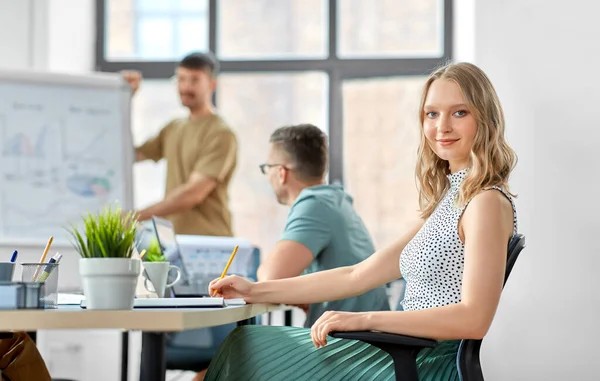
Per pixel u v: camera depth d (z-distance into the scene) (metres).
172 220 4.31
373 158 4.81
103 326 1.26
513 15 4.08
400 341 1.59
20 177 4.09
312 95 4.88
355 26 4.86
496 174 1.80
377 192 4.80
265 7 4.90
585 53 4.01
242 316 1.72
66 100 4.18
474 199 1.76
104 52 4.96
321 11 4.88
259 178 4.88
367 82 4.83
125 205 4.16
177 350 3.36
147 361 1.28
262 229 4.86
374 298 2.56
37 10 4.56
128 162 4.20
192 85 4.35
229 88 4.92
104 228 1.39
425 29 4.81
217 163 4.29
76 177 4.14
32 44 4.55
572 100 4.01
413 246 1.89
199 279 2.75
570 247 3.98
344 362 1.78
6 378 1.77
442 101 1.85
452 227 1.80
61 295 2.05
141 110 4.95
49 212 4.08
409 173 4.78
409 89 4.80
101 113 4.21
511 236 1.75
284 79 4.89
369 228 4.80
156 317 1.26
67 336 4.50
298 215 2.54
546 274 3.99
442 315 1.63
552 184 4.01
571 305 3.97
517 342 4.00
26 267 1.45
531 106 4.05
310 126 2.79
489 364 4.02
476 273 1.66
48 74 4.18
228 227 4.36
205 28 4.93
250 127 4.90
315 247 2.49
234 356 1.84
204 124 4.37
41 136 4.13
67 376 4.49
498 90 4.09
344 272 2.11
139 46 4.96
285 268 2.45
